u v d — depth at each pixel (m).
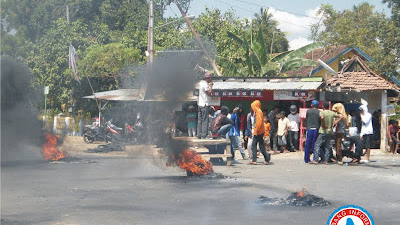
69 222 5.96
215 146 14.99
